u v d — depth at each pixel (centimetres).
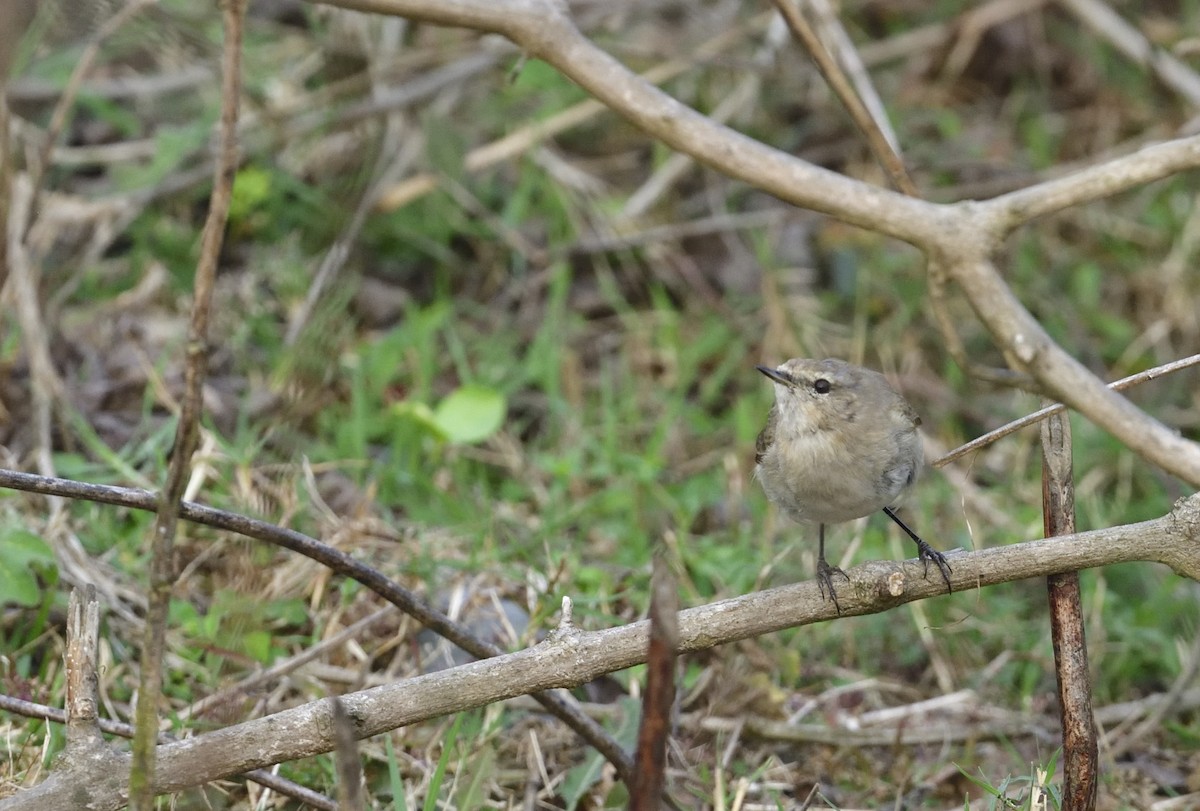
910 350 1362
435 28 1537
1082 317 1410
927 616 1034
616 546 1091
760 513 1136
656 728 536
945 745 927
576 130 1533
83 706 642
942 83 1641
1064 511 716
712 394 1294
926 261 687
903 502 866
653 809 540
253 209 1328
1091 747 702
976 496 1177
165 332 1207
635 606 985
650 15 1630
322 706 657
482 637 939
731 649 962
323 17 1384
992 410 1316
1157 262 1465
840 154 1530
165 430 1051
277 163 1364
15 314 1140
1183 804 866
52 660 872
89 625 651
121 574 948
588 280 1412
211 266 533
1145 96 1605
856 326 1365
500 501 1145
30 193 1147
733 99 1527
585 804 854
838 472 818
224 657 882
